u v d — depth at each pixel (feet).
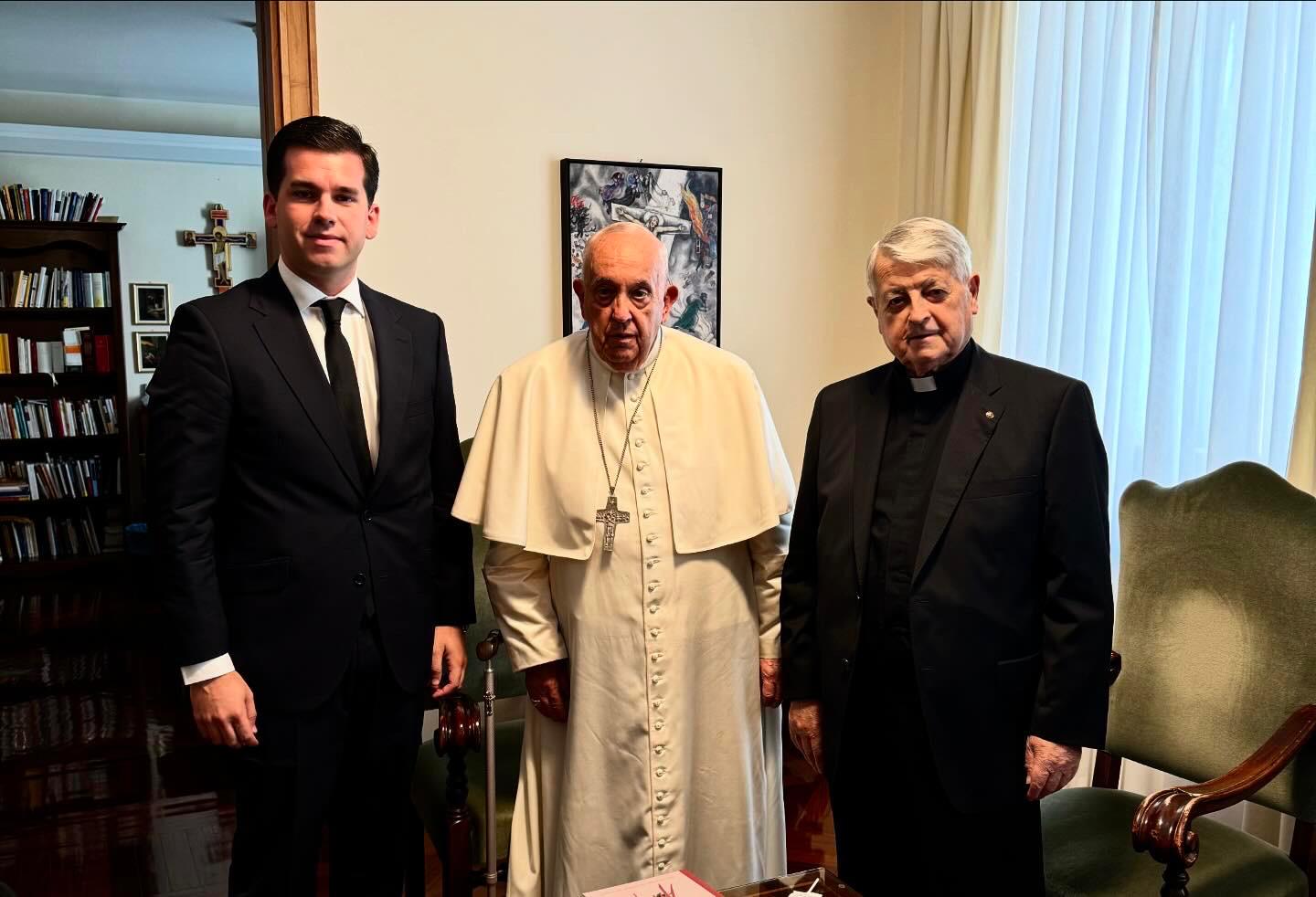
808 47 11.66
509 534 6.06
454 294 10.39
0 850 9.95
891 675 5.64
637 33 10.88
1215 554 6.75
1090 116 9.64
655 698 6.10
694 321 11.43
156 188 24.71
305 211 5.72
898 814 5.80
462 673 6.66
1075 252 9.80
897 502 5.66
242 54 20.35
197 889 9.11
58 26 18.29
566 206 10.64
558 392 6.29
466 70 10.21
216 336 5.65
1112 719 7.16
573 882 6.16
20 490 23.63
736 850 6.39
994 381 5.58
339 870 6.43
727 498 6.28
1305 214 7.80
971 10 10.77
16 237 23.36
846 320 12.26
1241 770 5.58
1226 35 8.40
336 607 5.83
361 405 6.05
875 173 12.19
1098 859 6.18
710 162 11.36
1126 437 9.34
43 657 17.48
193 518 5.55
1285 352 7.93
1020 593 5.40
